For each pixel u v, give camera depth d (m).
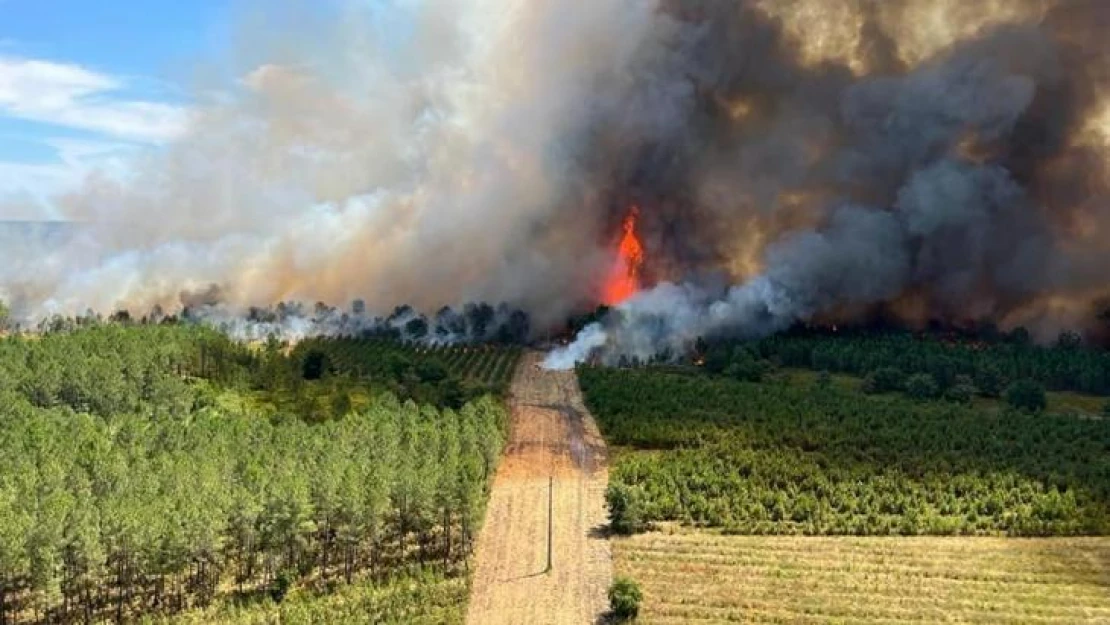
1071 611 155.00
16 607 151.38
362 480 168.50
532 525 184.50
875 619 151.88
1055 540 181.50
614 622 151.50
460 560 169.62
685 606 155.75
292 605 153.50
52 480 161.00
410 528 173.62
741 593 160.00
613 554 173.38
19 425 193.00
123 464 167.88
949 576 166.75
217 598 156.38
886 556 174.00
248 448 184.62
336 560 168.62
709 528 185.38
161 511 153.12
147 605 153.88
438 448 190.38
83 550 145.38
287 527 158.25
